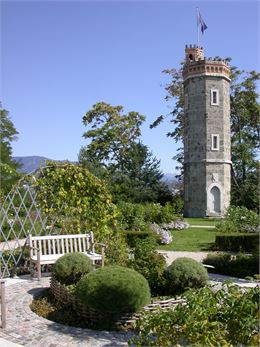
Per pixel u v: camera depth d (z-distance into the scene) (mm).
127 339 6613
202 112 38156
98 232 12930
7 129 46719
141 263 9195
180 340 5023
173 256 15484
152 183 37250
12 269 11922
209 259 12984
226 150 38500
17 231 15844
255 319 4656
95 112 44000
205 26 44094
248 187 38969
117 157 44281
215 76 38188
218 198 37812
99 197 13195
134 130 44750
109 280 7297
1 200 12570
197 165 38219
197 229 24891
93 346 6266
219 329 4766
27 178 12547
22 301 8867
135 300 7238
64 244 12195
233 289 5445
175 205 33125
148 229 19797
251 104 45031
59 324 7371
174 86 45125
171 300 7863
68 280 9375
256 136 45375
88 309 7531
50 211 12789
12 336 6715
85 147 41125
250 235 17484
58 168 12930
